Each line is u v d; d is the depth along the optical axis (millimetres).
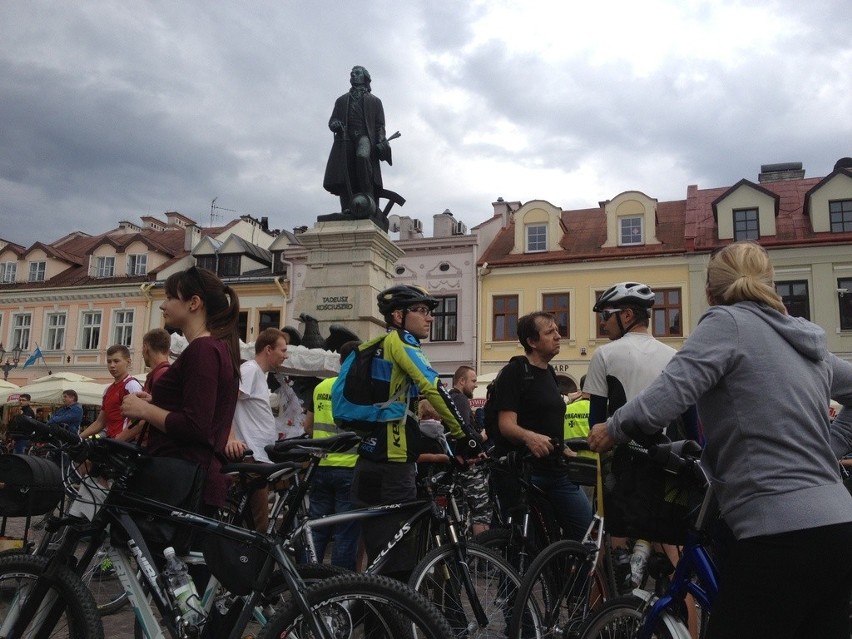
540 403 4582
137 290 35750
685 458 2910
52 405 25109
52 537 3012
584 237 31016
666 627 2830
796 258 27141
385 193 11938
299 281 32719
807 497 2268
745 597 2291
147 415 3037
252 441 5156
